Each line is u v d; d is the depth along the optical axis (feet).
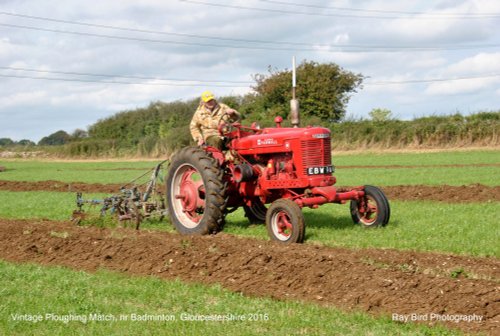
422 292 20.63
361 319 19.01
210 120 34.06
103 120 188.44
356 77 150.71
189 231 32.89
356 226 34.14
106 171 109.91
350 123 133.80
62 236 33.04
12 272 26.11
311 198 30.58
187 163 33.27
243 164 32.14
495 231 31.89
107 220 37.06
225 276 24.12
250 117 150.00
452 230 32.19
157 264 26.43
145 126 177.58
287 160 31.50
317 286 22.20
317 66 151.02
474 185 56.39
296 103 34.83
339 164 99.30
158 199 37.29
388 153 119.96
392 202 48.39
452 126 120.78
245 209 36.96
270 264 24.59
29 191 72.69
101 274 25.58
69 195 63.77
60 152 183.21
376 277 21.97
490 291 20.11
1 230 35.96
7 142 236.43
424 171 77.25
